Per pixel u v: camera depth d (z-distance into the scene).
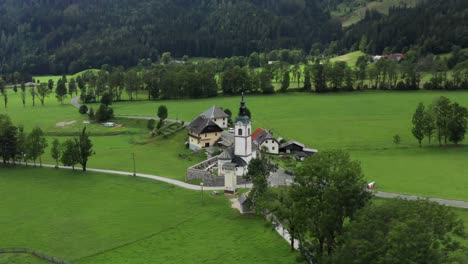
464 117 185.62
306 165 82.38
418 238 59.81
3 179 158.75
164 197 136.88
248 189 139.75
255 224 114.25
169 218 121.44
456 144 189.00
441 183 139.25
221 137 195.50
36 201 137.12
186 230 113.75
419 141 189.50
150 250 104.25
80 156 165.00
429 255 60.47
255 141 182.25
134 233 113.56
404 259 59.47
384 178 146.25
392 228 62.44
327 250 81.25
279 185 134.12
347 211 78.50
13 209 131.38
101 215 125.31
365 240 64.38
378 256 61.94
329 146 192.00
